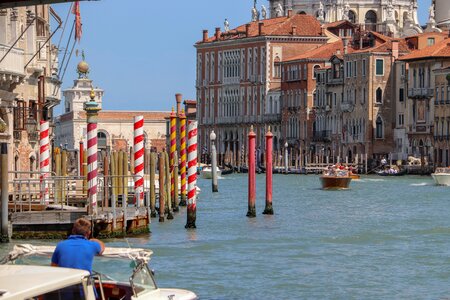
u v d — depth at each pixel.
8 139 76.44
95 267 38.19
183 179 100.81
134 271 38.09
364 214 95.50
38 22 89.25
